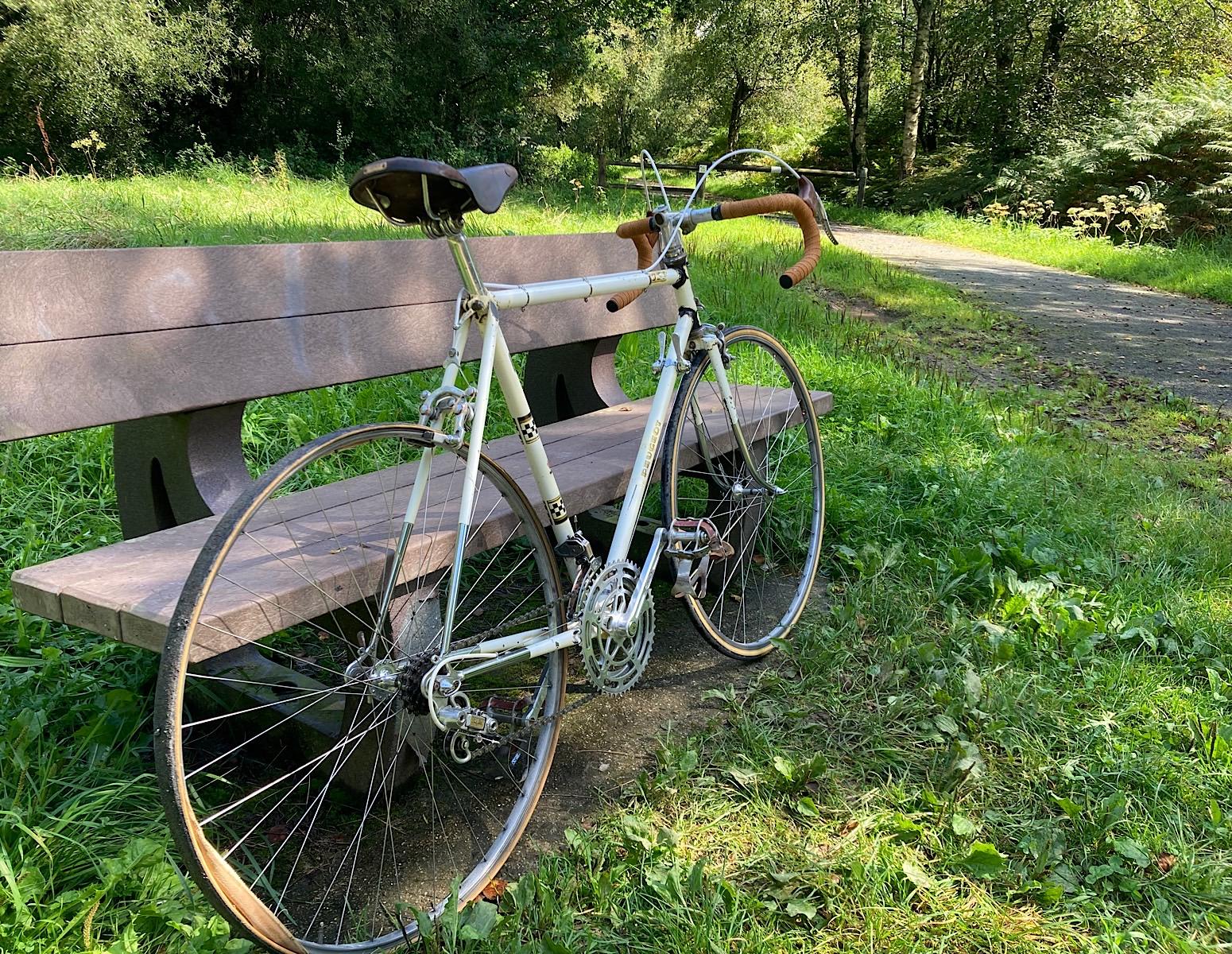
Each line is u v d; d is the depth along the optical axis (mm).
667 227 2211
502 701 1914
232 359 2080
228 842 1832
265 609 1527
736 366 4293
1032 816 2068
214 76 17375
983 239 14711
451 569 1678
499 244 2820
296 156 16547
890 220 17562
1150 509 3779
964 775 2150
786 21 27078
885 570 3146
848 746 2279
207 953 1519
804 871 1863
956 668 2537
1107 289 10383
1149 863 1934
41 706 1941
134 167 14648
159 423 2100
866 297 8070
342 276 2350
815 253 2264
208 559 1341
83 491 2916
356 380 2375
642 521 2900
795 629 2805
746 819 2018
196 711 2125
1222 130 14344
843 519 3400
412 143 18219
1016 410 4953
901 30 24438
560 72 20750
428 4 17797
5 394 1692
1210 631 2846
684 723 2367
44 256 1749
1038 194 16406
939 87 24812
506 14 19609
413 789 2070
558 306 3006
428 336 2590
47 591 1591
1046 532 3400
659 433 2240
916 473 3824
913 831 1980
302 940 1518
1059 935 1771
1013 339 7098
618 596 2023
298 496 2098
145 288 1917
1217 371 6492
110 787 1757
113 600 1522
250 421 3336
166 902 1568
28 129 15273
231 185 12164
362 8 17594
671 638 2775
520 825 1854
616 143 31906
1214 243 13344
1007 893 1843
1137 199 14789
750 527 2883
